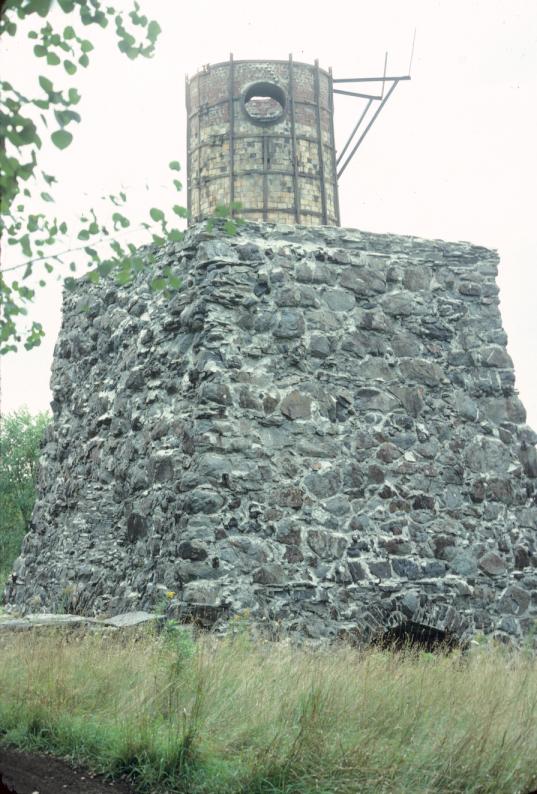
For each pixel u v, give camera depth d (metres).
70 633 10.07
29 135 5.69
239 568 11.87
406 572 12.90
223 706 7.06
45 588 15.40
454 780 6.07
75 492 15.30
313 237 13.78
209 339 12.62
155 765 6.23
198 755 6.30
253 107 24.48
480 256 14.88
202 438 12.16
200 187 23.70
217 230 13.20
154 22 6.27
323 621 12.16
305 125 23.95
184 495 12.12
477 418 14.13
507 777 6.07
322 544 12.45
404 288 14.17
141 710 7.13
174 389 13.09
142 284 14.59
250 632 11.38
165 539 12.45
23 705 7.30
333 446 12.95
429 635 13.02
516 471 14.16
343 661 9.53
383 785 5.99
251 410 12.55
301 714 6.89
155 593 12.24
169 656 8.34
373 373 13.57
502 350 14.59
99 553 14.13
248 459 12.34
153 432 13.27
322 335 13.32
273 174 23.30
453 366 14.21
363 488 12.99
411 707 7.28
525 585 13.69
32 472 32.88
